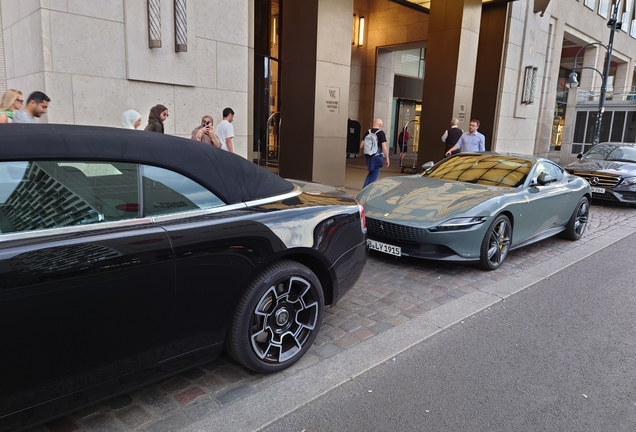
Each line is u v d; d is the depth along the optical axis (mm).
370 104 20828
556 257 6035
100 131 2336
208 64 7375
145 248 2180
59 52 5816
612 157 11477
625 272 5480
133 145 2342
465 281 4855
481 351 3373
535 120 18375
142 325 2223
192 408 2543
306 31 9750
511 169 6160
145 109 6707
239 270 2561
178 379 2836
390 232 5055
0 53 7133
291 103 10383
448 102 13672
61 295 1931
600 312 4199
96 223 2121
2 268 1786
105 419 2418
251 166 2986
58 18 5746
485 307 4188
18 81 6535
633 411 2711
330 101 10156
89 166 2154
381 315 3900
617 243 7016
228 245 2496
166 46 6723
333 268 3146
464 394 2814
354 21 19859
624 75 33812
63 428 2326
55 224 2006
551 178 5777
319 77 9820
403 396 2770
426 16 18234
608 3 26906
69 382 2031
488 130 16375
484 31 15898
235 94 7859
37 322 1879
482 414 2621
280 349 2920
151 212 2314
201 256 2385
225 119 6859
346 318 3809
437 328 3689
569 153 22016
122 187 2236
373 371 3041
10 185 1933
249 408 2564
